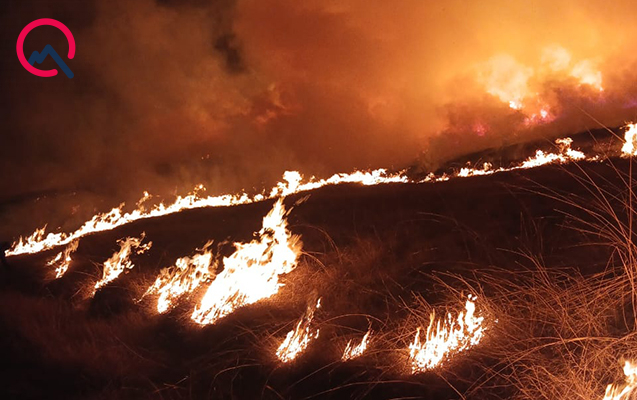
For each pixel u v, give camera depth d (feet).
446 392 15.26
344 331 21.21
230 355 20.63
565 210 32.55
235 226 55.26
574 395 13.55
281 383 17.75
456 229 33.19
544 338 16.37
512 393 14.49
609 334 16.06
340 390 16.61
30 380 20.89
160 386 18.98
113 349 23.06
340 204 54.70
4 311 30.09
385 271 27.55
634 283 17.39
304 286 27.20
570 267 22.38
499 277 23.07
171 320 26.37
